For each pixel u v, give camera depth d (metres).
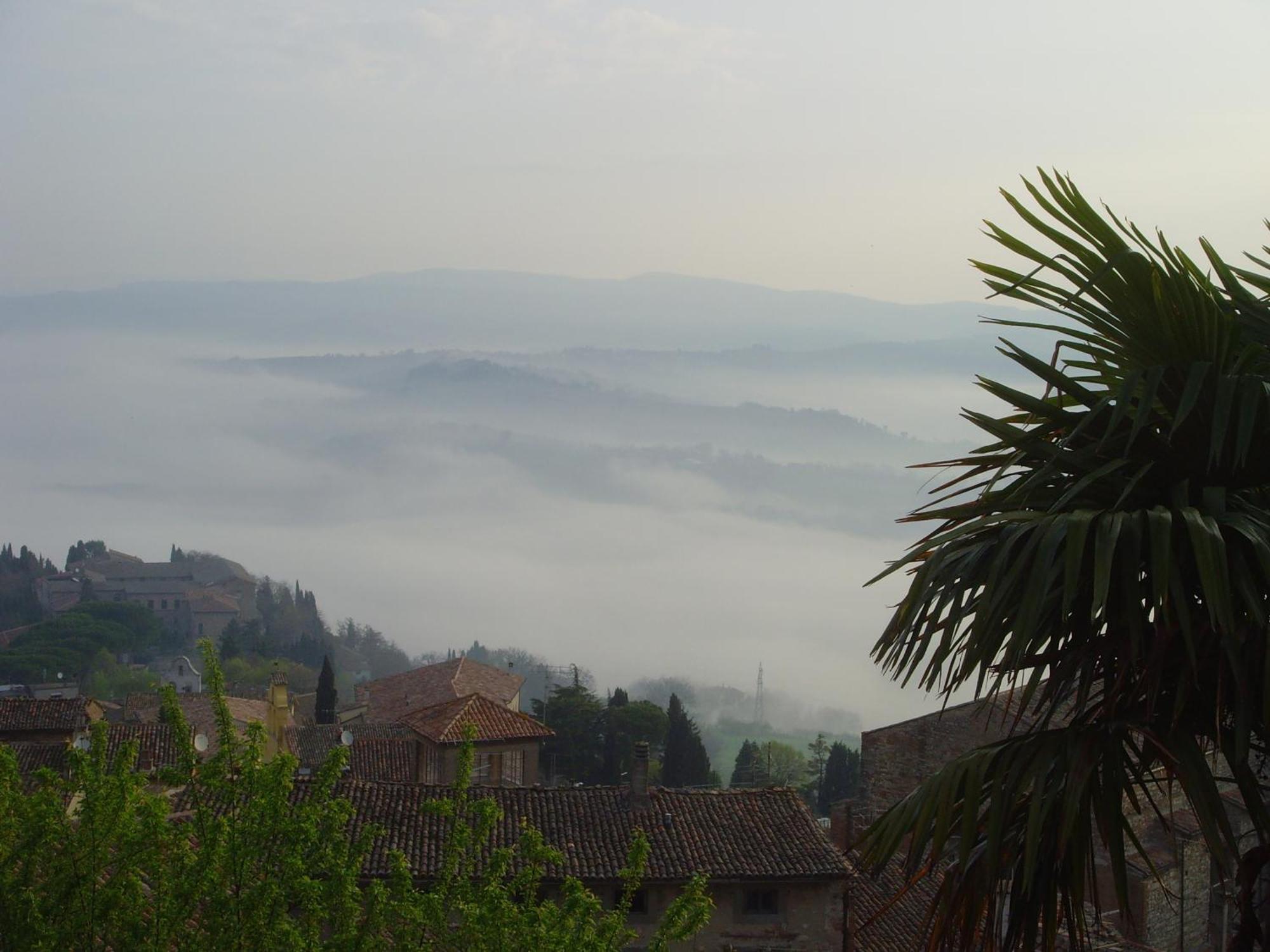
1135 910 25.14
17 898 11.36
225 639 197.00
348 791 29.80
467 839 14.08
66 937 11.47
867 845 7.49
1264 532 6.41
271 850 12.54
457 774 14.99
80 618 199.12
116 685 170.38
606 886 28.41
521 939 12.96
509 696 82.00
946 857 9.22
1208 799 6.35
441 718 54.41
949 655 6.88
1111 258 7.04
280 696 40.56
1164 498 7.02
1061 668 6.98
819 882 28.95
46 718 52.28
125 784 12.06
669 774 88.56
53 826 11.77
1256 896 7.61
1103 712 6.99
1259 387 6.68
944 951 7.48
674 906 13.69
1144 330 7.15
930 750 31.91
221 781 12.73
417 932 13.12
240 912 11.95
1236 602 6.57
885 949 28.45
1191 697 6.98
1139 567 6.48
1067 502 7.18
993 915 7.27
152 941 11.98
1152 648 6.80
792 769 117.38
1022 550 6.71
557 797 31.16
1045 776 6.73
